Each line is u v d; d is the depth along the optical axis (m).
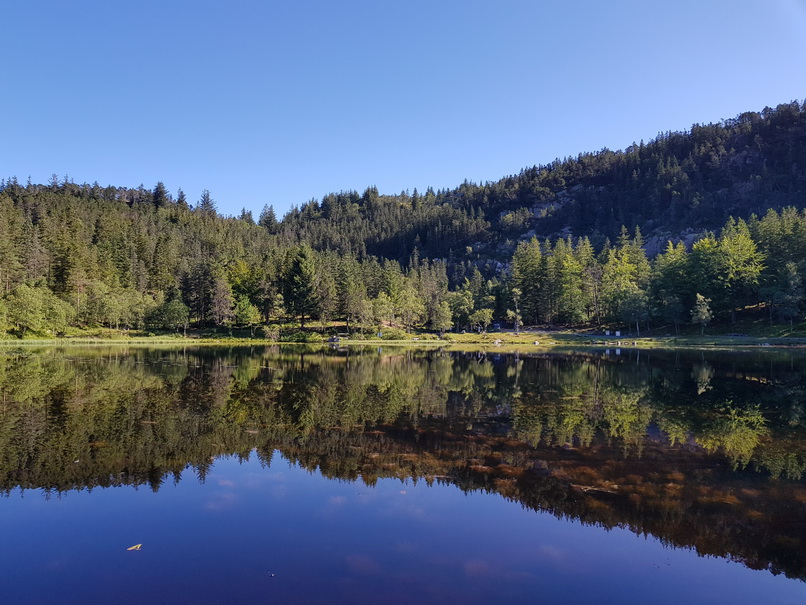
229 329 83.25
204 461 12.38
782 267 68.88
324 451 13.42
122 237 106.62
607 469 12.09
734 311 75.06
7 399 20.72
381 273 111.75
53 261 80.56
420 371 35.50
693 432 16.02
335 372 33.94
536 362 43.94
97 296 77.31
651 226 174.00
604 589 6.79
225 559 7.46
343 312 89.44
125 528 8.52
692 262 75.94
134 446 13.58
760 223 79.62
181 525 8.67
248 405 20.11
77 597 6.37
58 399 20.89
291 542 8.06
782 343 60.56
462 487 10.74
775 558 7.79
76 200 146.25
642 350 59.12
